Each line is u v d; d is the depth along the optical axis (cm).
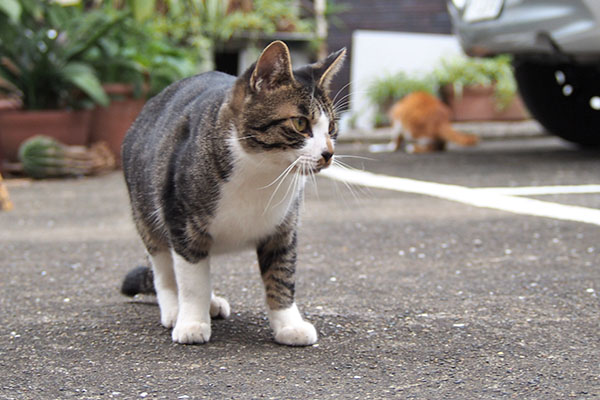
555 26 247
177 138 132
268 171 128
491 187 238
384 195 234
